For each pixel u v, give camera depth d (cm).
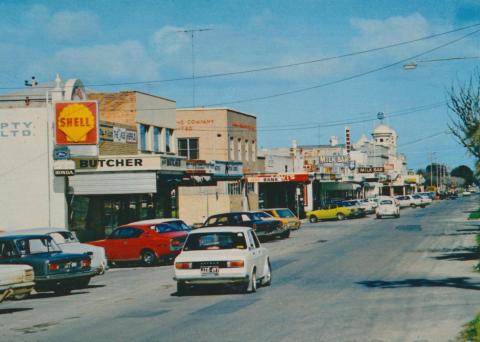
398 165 15862
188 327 1254
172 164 3669
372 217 6819
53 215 3403
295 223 4734
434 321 1221
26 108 3425
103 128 3753
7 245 1867
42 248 1923
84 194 3506
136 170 3484
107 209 3791
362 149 12531
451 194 14512
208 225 3875
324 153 11450
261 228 3853
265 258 1922
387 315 1304
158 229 2838
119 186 3488
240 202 5853
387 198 6438
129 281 2259
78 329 1297
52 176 3403
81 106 3391
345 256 2766
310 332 1153
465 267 2188
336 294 1653
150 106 4406
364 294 1630
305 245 3519
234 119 5947
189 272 1733
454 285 1744
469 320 1216
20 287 1566
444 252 2758
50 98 4431
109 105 4219
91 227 3634
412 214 6975
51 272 1839
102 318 1433
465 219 5488
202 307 1523
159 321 1345
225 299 1653
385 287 1753
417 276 1986
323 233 4528
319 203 8550
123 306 1622
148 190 3481
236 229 1823
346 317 1297
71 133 3391
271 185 6931
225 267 1712
